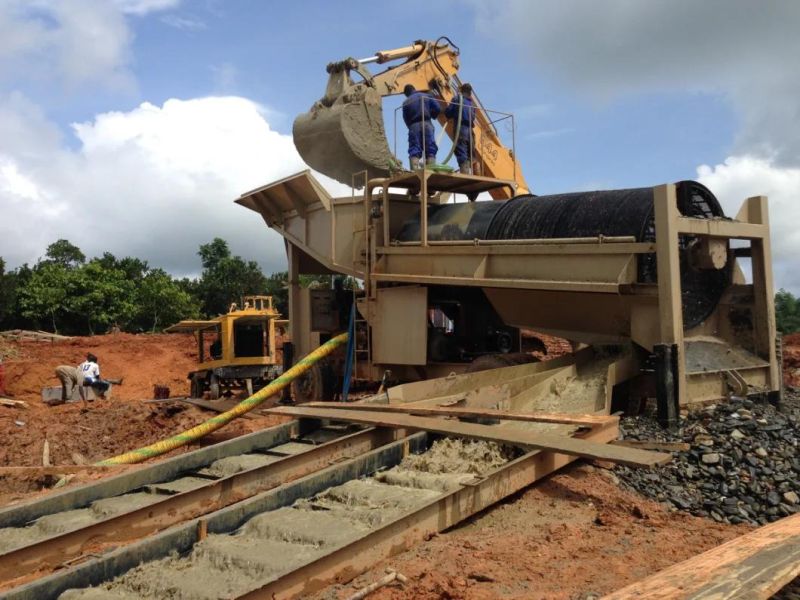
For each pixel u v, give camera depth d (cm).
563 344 2183
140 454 1201
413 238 1373
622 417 982
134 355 3325
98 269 5738
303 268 1848
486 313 1466
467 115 1515
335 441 900
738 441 835
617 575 541
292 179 1630
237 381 2223
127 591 548
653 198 1009
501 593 515
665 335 931
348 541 563
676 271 934
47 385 2842
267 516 670
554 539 627
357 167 1530
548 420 830
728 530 654
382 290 1411
